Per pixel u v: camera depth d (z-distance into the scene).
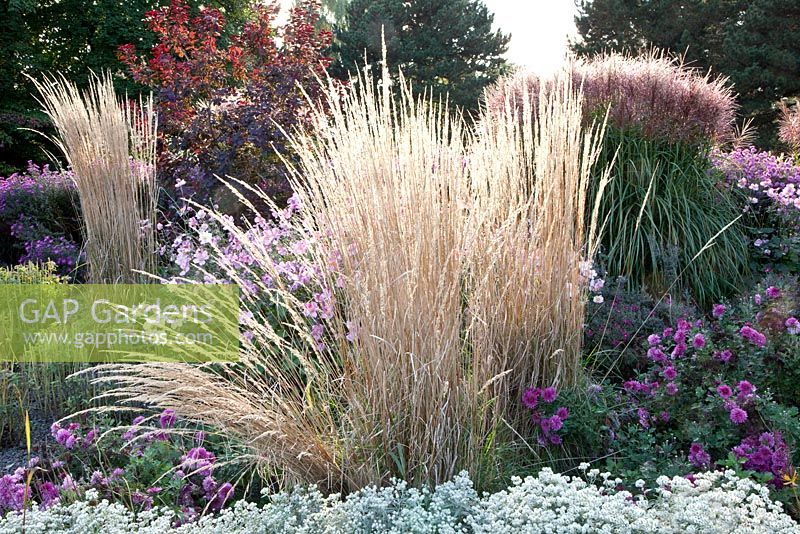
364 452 2.34
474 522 1.95
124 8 15.32
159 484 2.67
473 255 2.63
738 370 3.19
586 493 2.07
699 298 4.90
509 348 2.85
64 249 7.01
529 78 5.88
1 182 8.86
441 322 2.31
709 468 2.71
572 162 2.92
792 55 17.52
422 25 22.23
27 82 15.03
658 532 1.89
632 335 4.05
